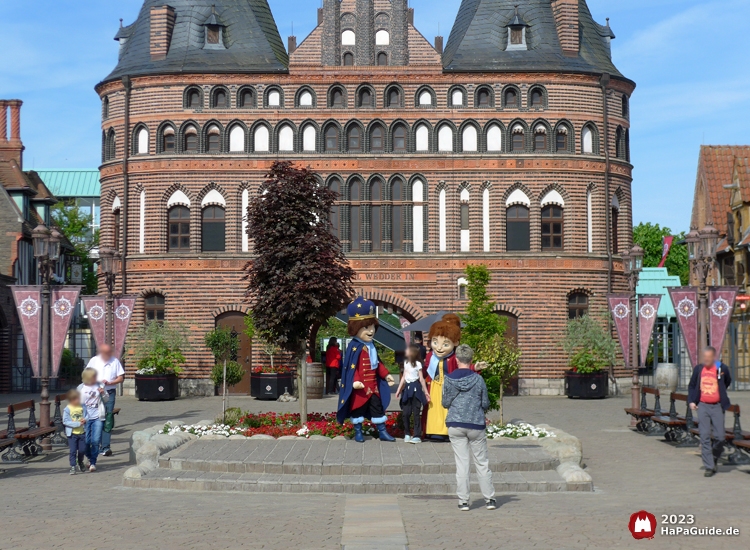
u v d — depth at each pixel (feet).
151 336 140.87
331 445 70.03
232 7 157.99
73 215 248.73
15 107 201.05
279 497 55.21
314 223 86.43
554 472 60.95
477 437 50.34
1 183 185.37
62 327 87.35
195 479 58.65
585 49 156.46
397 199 150.71
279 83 150.92
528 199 150.61
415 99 151.12
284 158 150.00
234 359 141.79
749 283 171.01
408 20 152.97
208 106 150.92
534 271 149.18
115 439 88.02
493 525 45.62
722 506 50.78
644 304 101.60
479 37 155.43
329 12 151.43
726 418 103.35
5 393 169.37
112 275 115.14
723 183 191.21
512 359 85.40
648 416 88.02
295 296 82.58
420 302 149.48
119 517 48.42
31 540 42.83
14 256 182.80
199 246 149.89
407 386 72.23
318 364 140.46
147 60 153.99
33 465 71.82
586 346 142.51
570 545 40.86
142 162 151.12
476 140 151.02
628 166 156.04
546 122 151.33
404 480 57.72
